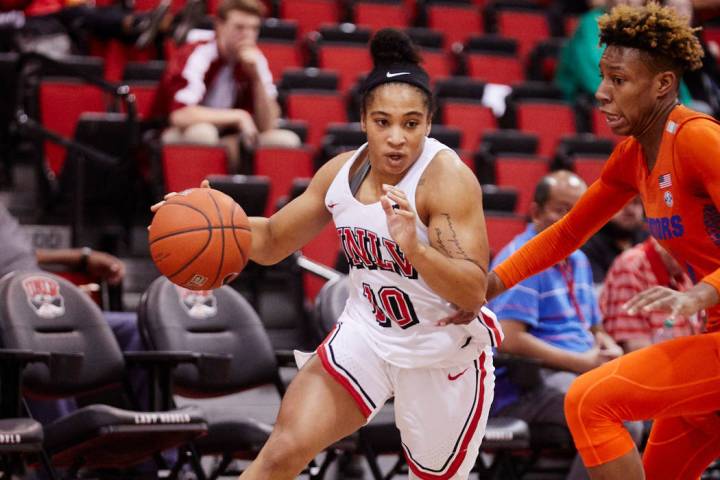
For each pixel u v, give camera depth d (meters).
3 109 27.17
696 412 11.66
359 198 11.09
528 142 31.05
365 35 36.75
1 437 13.75
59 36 32.09
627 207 21.98
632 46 11.51
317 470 16.78
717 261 11.62
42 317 15.88
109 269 19.58
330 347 11.37
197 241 11.13
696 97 32.09
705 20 38.97
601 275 22.47
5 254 17.72
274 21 36.72
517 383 17.45
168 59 33.25
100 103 28.31
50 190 26.58
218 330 17.31
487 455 21.80
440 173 10.77
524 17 41.78
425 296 10.99
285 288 24.86
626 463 11.45
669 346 11.52
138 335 18.19
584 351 18.27
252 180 23.48
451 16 41.06
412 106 10.48
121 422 14.67
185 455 16.11
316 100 31.30
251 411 21.28
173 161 25.17
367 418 11.38
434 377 11.30
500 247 24.92
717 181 11.01
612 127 11.82
